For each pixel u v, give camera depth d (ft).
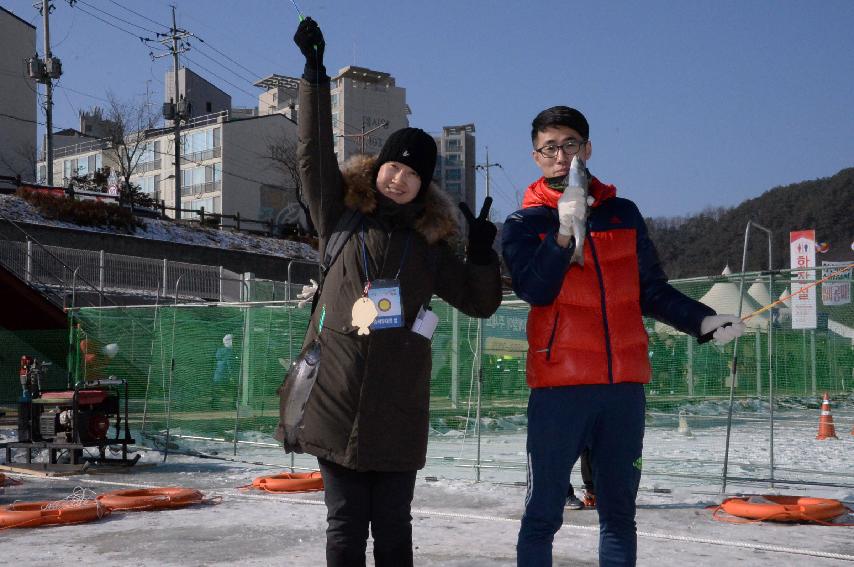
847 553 15.12
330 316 9.35
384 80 282.36
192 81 251.19
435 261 9.73
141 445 35.32
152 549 15.35
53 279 75.66
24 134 149.48
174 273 88.48
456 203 9.89
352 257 9.41
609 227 9.80
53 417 28.53
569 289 9.55
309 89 9.45
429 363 9.59
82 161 237.66
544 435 9.54
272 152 206.18
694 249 260.42
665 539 16.19
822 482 23.93
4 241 72.95
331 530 9.27
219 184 199.62
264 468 28.68
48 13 124.77
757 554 14.90
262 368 43.91
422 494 21.98
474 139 413.80
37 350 50.26
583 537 16.22
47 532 17.03
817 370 51.21
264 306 33.42
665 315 10.11
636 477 9.77
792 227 245.86
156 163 214.90
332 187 9.62
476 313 10.09
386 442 9.09
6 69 147.23
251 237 135.23
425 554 14.76
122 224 108.37
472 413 43.06
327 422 9.06
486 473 27.30
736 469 28.30
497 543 15.75
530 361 9.77
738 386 44.39
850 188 244.42
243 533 16.84
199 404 43.57
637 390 9.70
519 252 9.70
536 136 10.15
